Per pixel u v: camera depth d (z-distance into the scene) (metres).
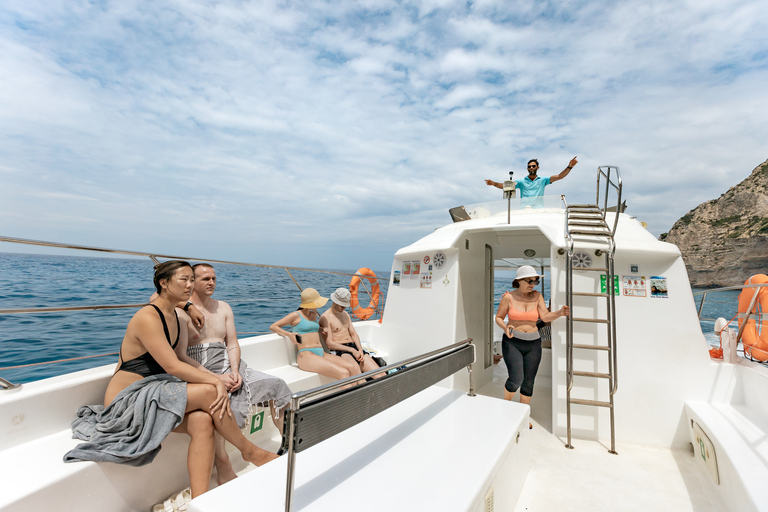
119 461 2.07
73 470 1.93
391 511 1.53
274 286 24.45
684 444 3.55
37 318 10.45
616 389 3.52
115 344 8.00
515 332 3.89
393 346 5.04
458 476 1.82
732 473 2.47
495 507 2.06
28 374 6.25
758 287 3.47
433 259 4.69
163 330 2.35
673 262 3.72
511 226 4.23
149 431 2.13
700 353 3.56
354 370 3.98
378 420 2.52
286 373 3.96
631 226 4.27
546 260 7.77
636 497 2.79
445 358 2.67
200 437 2.26
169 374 2.41
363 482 1.75
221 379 2.69
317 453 2.04
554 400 3.86
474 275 4.93
